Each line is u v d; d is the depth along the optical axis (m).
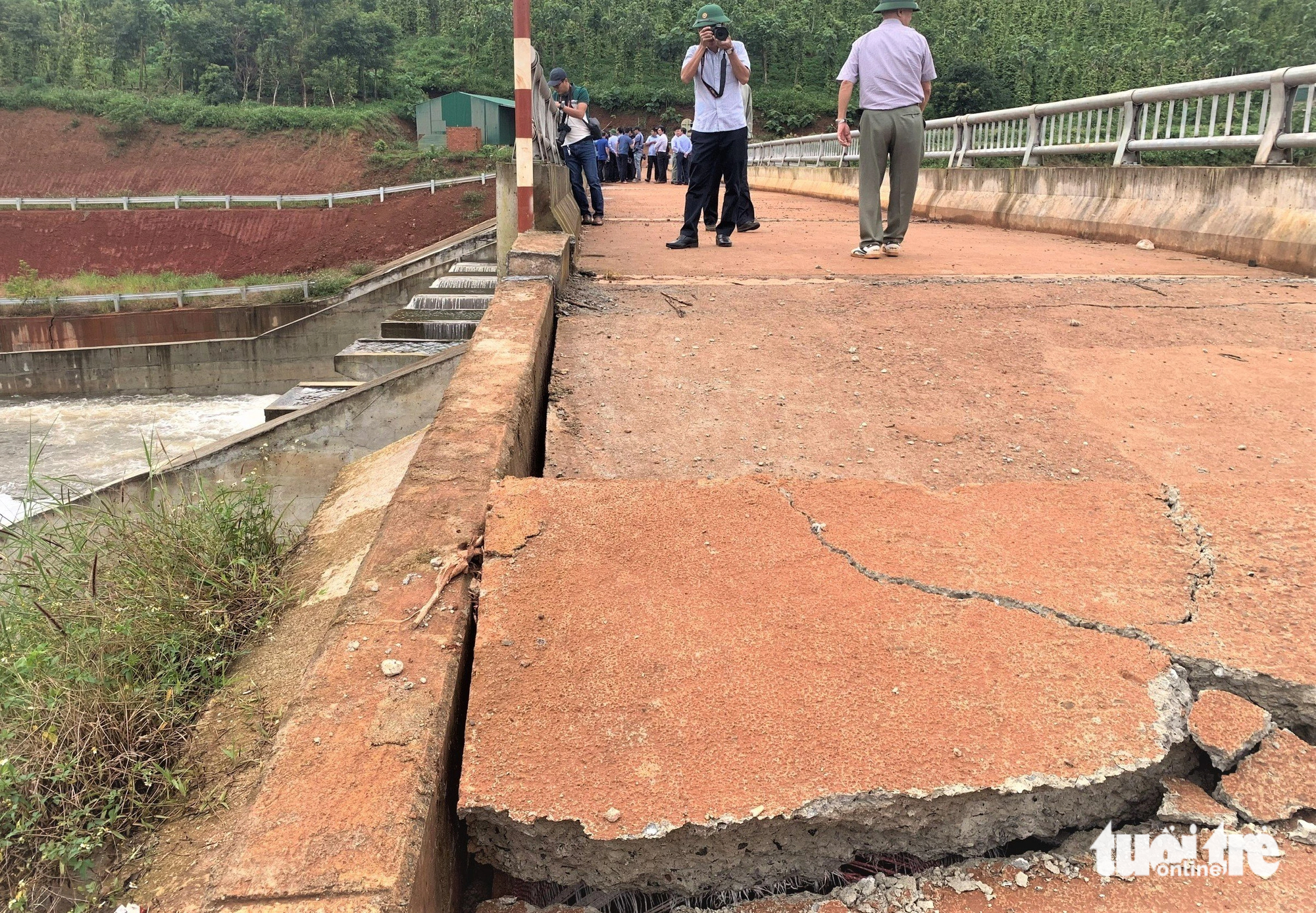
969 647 2.19
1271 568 2.50
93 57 67.50
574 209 9.48
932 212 13.32
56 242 37.03
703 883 1.87
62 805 2.48
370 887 1.52
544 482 2.85
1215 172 7.85
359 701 1.96
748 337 5.00
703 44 7.80
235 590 3.86
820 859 1.90
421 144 58.41
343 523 5.09
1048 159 13.43
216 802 2.52
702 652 2.16
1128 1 76.25
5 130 52.66
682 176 28.98
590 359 4.65
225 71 65.75
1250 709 2.04
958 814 1.87
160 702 2.97
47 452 17.53
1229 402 4.07
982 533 2.71
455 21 84.38
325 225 38.53
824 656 2.15
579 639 2.18
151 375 23.94
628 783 1.82
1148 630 2.24
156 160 53.25
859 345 4.88
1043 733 1.95
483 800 1.77
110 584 3.68
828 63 82.50
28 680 2.83
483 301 15.08
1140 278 6.34
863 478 3.23
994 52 65.19
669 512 2.73
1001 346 4.82
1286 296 5.79
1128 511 2.83
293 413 7.75
